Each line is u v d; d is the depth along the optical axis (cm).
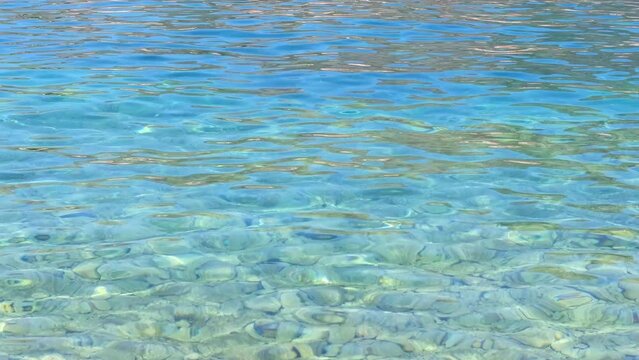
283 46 823
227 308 393
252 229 445
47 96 618
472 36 884
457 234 443
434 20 988
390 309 393
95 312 390
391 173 500
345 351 372
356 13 1041
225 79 683
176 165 509
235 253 427
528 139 546
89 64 729
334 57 773
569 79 690
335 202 470
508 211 462
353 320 387
